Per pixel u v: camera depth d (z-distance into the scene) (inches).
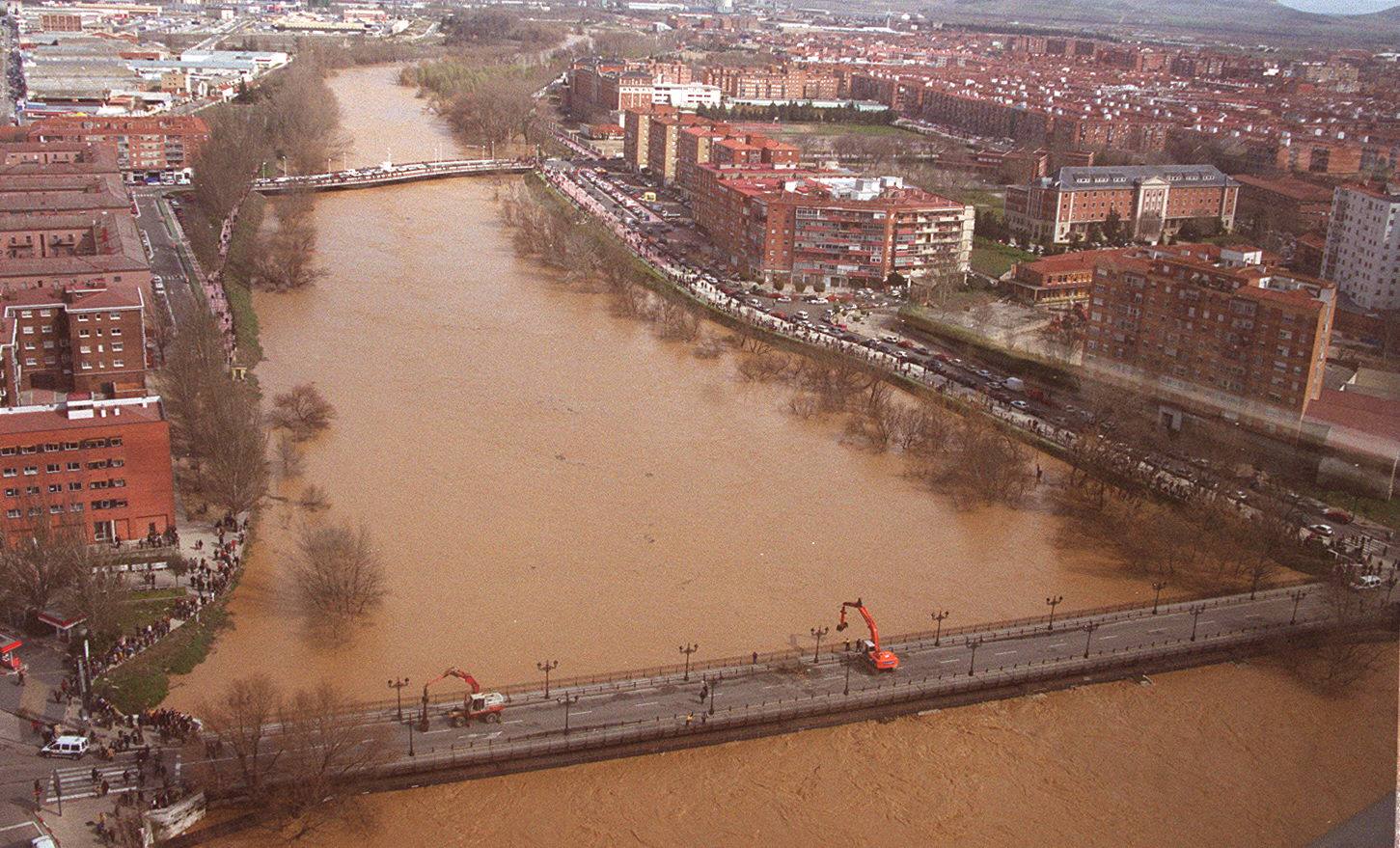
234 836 6948.8
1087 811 7559.1
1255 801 7578.7
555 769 7711.6
